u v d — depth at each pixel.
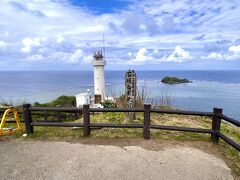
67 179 3.82
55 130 6.62
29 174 3.98
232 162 4.60
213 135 5.55
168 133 6.37
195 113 5.48
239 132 7.64
